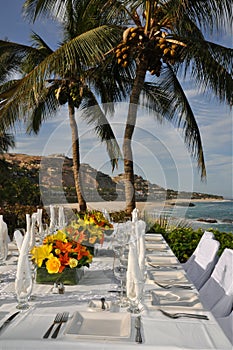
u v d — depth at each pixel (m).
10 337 1.68
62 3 6.69
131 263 2.08
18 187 9.37
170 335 1.72
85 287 2.58
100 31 5.71
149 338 1.68
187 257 6.01
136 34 5.75
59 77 7.50
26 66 8.34
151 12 5.95
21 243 2.21
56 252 2.61
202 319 1.93
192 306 2.13
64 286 2.58
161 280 2.76
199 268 3.99
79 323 1.85
